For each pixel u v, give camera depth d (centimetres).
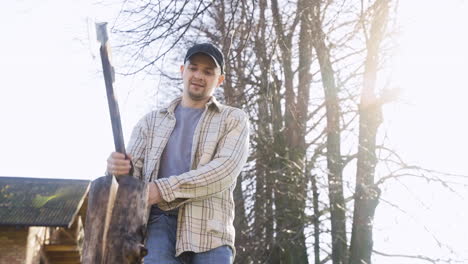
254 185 1270
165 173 312
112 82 264
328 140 1252
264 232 1242
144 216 259
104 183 253
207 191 295
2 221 1527
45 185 1767
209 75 318
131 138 329
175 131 320
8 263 1557
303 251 1257
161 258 288
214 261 293
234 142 311
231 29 776
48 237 1848
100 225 247
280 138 1245
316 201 1241
